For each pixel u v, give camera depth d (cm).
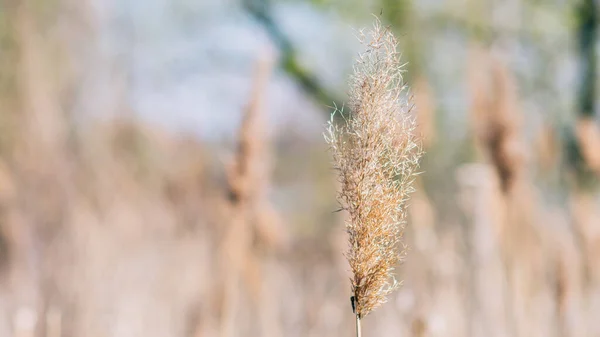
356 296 181
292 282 650
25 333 380
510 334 463
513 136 478
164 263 627
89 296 534
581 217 532
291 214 1077
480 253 494
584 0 1063
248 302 518
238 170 456
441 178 749
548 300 500
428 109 504
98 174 826
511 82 481
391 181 180
